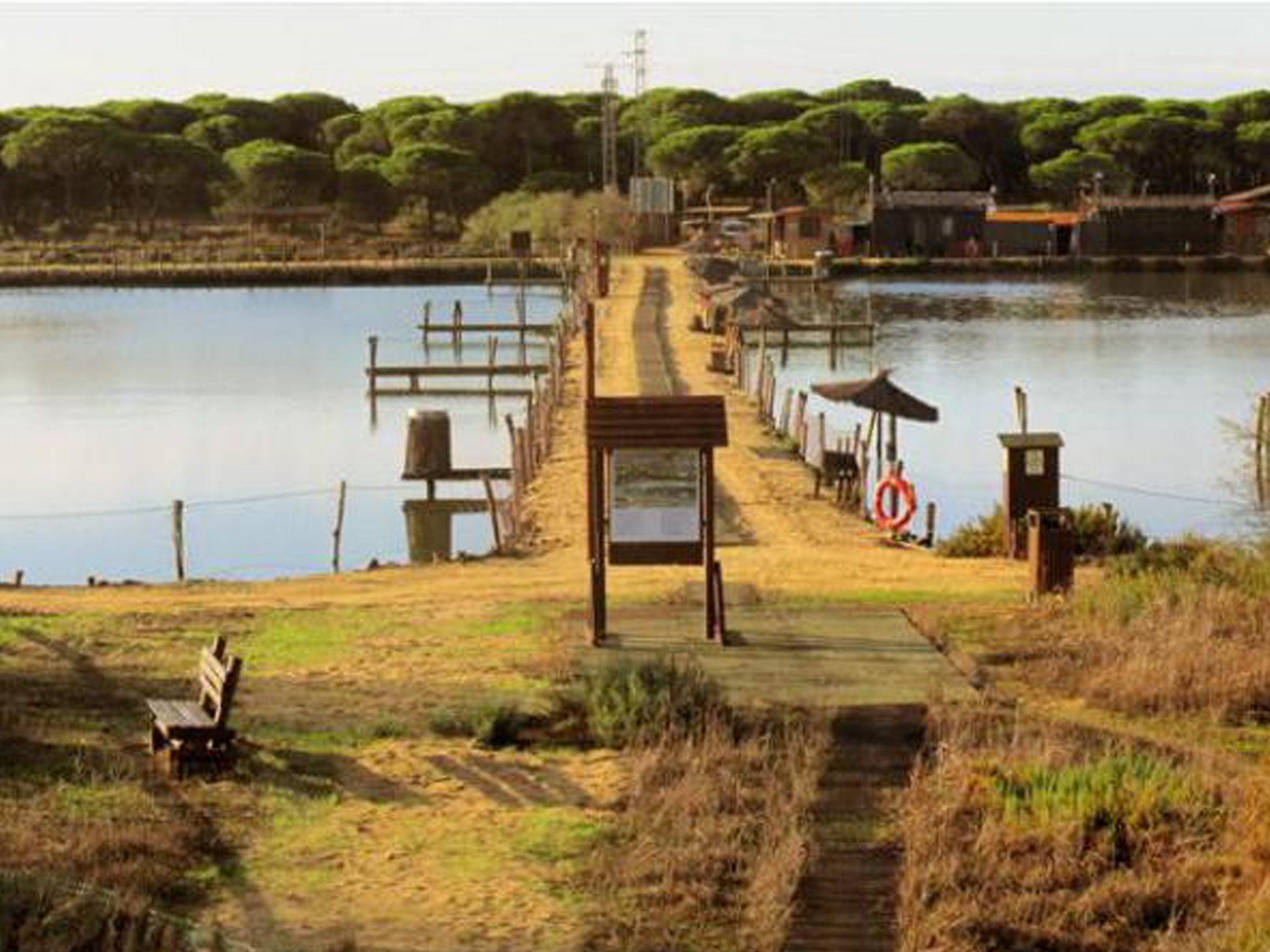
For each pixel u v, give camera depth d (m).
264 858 19.83
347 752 23.70
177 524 45.03
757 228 188.12
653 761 22.39
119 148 198.50
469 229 191.75
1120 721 25.39
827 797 21.75
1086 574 37.28
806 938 17.88
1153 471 64.50
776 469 56.72
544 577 39.09
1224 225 177.62
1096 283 158.50
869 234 175.12
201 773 22.47
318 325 125.75
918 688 26.53
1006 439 42.00
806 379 92.69
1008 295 146.12
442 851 20.12
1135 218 175.88
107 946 16.94
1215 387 88.69
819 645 29.77
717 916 18.44
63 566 50.81
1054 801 20.56
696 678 25.59
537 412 64.75
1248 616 30.38
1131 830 19.98
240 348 110.69
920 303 138.50
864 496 52.62
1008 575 38.28
